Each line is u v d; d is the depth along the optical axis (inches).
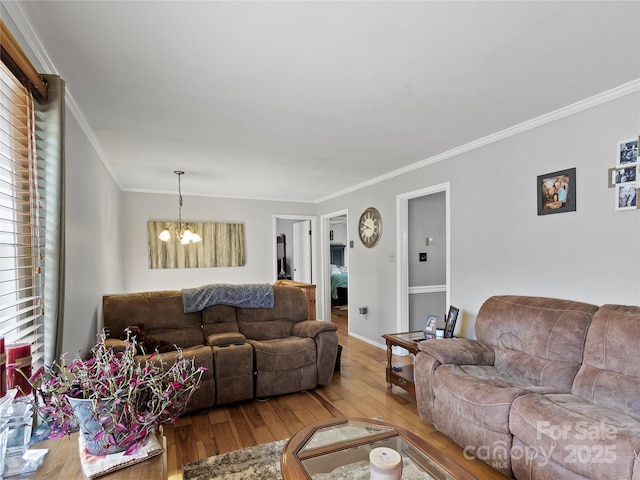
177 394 44.9
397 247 168.1
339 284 338.3
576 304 91.7
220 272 229.6
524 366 93.4
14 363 42.8
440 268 182.2
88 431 39.6
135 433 40.1
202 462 83.3
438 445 90.4
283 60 71.0
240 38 63.2
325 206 246.2
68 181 83.9
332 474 61.9
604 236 89.4
